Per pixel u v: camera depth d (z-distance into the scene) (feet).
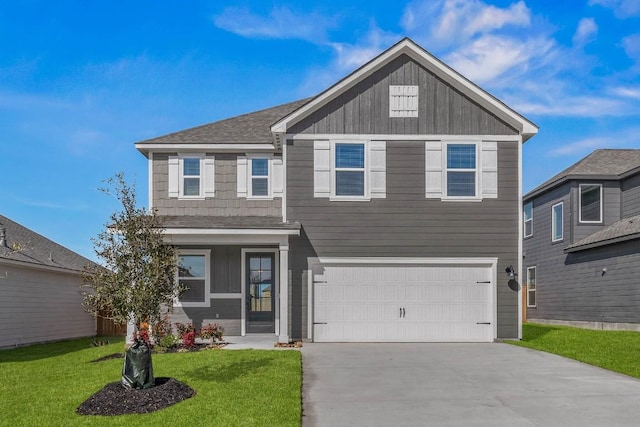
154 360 39.52
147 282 31.73
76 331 72.28
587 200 76.28
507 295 53.52
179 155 59.77
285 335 50.01
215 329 50.08
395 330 53.11
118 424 24.71
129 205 32.50
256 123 65.36
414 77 54.54
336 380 34.71
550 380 34.81
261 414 25.84
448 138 54.19
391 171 53.93
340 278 53.26
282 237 51.29
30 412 26.91
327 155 53.83
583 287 73.87
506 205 53.93
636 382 34.19
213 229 50.39
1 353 51.21
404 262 53.42
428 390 32.09
